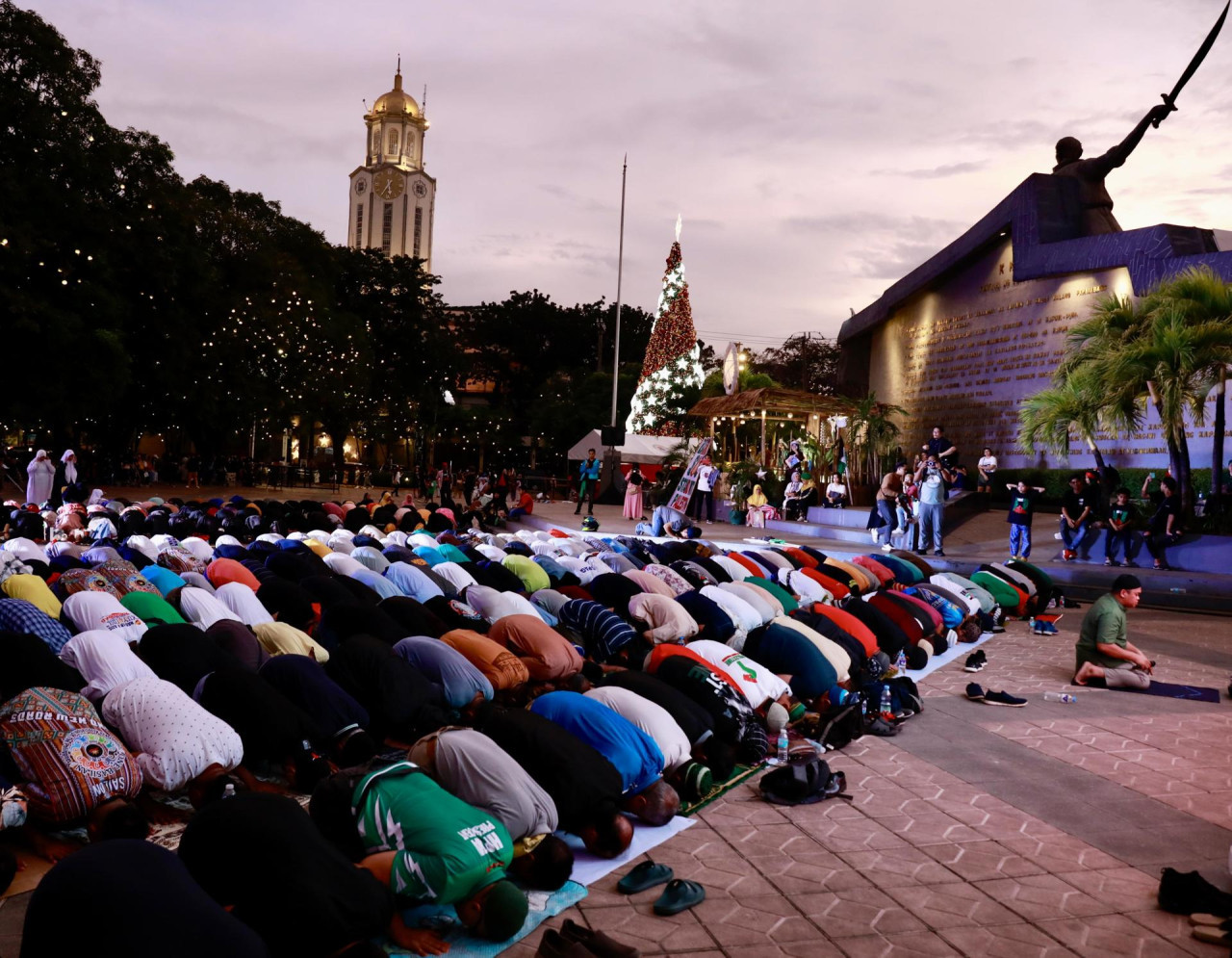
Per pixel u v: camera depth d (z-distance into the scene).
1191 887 4.50
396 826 3.99
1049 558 18.53
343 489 49.50
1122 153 23.28
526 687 6.75
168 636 5.89
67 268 27.83
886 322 30.61
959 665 10.23
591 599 9.09
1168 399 16.44
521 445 63.78
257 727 5.24
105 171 29.62
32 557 9.78
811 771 5.90
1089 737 7.57
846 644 8.39
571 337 70.06
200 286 34.31
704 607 8.43
